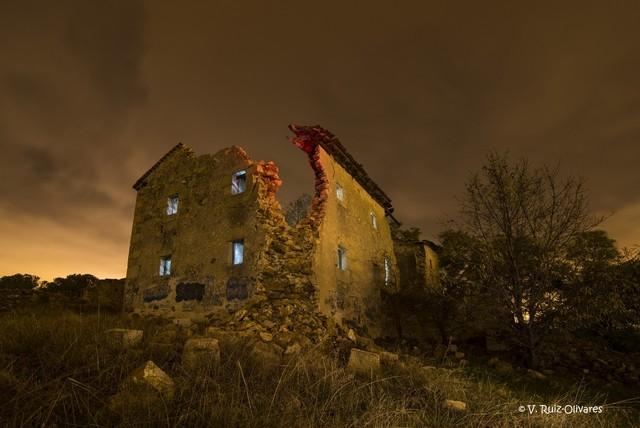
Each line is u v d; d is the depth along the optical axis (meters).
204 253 11.97
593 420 5.49
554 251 10.75
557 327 10.70
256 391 4.57
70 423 3.39
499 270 11.44
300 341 8.55
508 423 4.84
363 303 13.34
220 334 7.86
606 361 10.64
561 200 10.80
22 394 3.61
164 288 12.75
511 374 9.52
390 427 4.14
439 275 15.13
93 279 21.58
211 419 3.66
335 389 5.00
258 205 11.17
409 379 6.40
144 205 15.58
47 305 14.62
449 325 13.79
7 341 5.03
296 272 10.71
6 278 21.97
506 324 11.38
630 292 10.46
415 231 21.33
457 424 4.65
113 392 4.12
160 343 5.95
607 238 12.21
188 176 14.11
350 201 14.34
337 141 13.18
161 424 3.50
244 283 10.45
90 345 5.14
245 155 12.47
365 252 14.58
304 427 3.78
